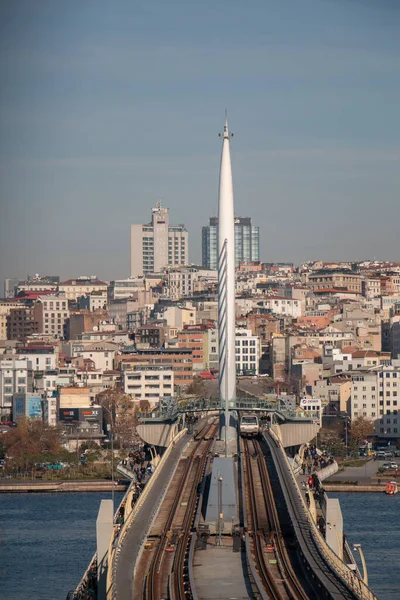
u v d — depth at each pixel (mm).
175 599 195500
